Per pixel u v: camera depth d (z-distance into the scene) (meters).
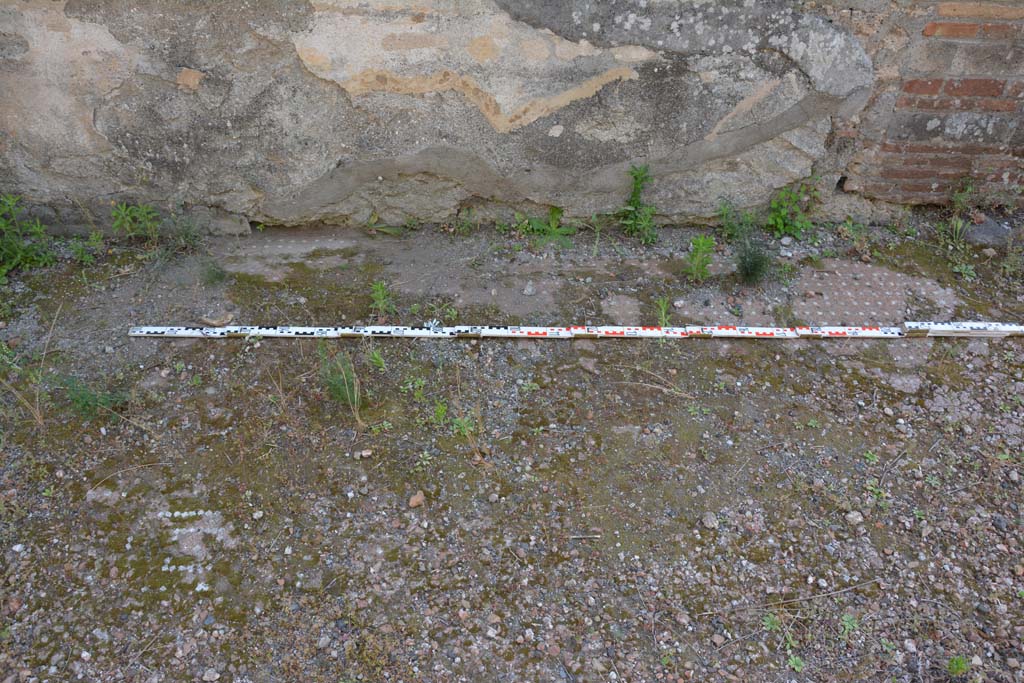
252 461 2.47
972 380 2.89
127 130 3.10
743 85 3.13
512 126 3.19
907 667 2.10
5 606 2.16
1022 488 2.52
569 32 2.97
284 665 2.06
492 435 2.61
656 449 2.58
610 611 2.20
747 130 3.25
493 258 3.35
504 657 2.11
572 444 2.59
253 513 2.33
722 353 2.93
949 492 2.49
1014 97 3.21
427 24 2.95
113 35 2.90
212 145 3.16
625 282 3.23
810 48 3.05
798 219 3.48
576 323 3.05
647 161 3.31
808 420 2.70
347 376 2.64
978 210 3.54
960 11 2.98
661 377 2.83
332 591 2.20
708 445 2.60
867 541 2.34
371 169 3.30
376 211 3.46
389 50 2.99
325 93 3.08
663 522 2.37
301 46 2.96
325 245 3.40
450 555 2.29
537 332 2.95
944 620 2.21
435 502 2.40
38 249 3.22
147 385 2.73
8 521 2.31
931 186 3.47
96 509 2.32
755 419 2.70
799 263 3.36
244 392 2.71
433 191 3.40
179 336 2.90
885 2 2.96
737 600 2.22
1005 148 3.35
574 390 2.79
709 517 2.37
